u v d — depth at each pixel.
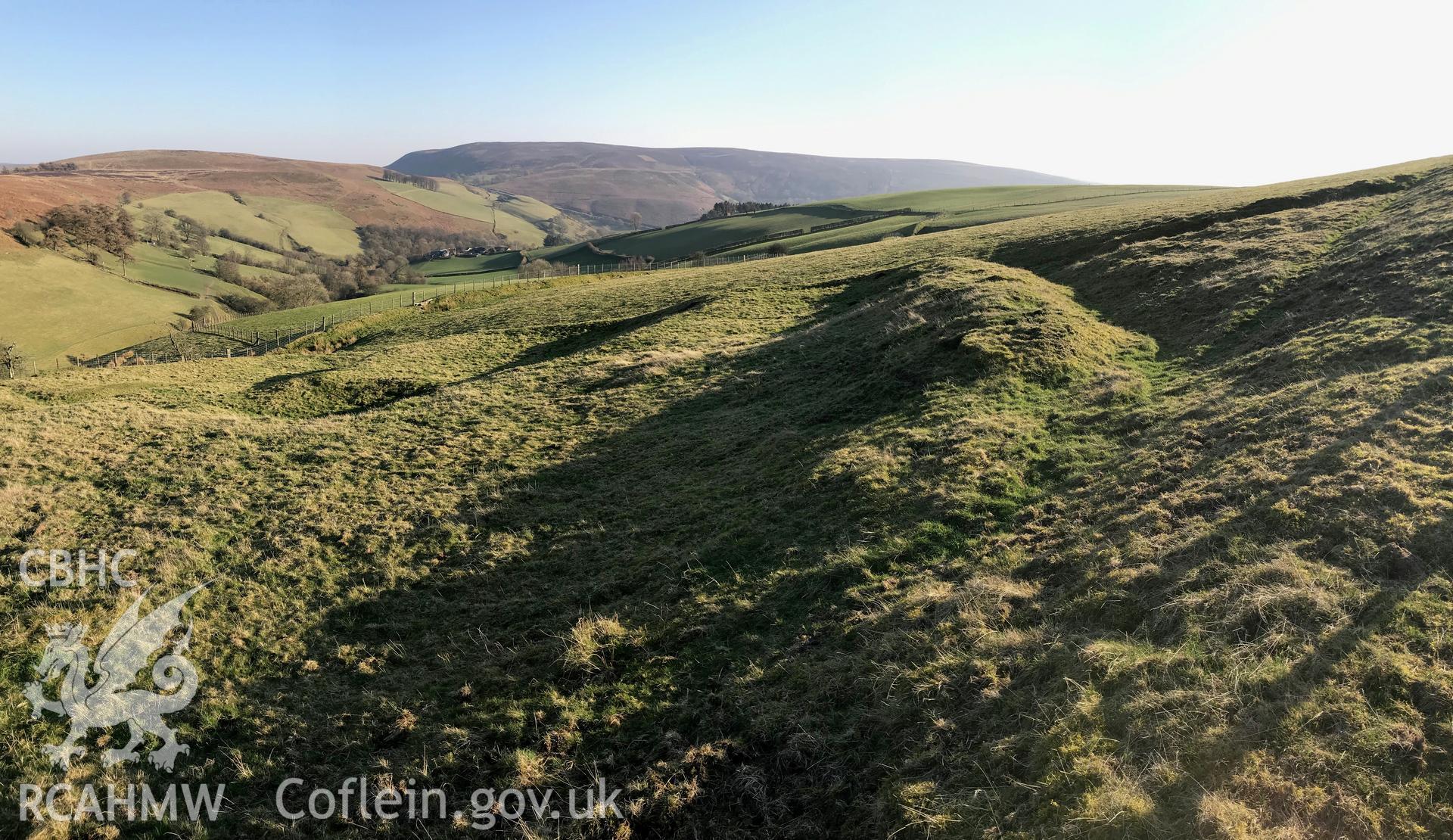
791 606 11.62
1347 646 7.26
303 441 23.83
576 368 31.48
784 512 14.95
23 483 20.44
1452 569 7.95
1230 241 28.59
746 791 8.21
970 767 7.57
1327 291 19.86
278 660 12.55
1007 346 20.94
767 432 20.55
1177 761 6.59
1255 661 7.44
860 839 7.34
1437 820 5.54
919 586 11.09
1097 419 16.11
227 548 16.52
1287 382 15.05
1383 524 8.93
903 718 8.53
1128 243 34.50
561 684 10.77
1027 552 11.41
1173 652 7.93
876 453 16.22
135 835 9.04
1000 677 8.64
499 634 12.69
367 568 15.41
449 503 18.41
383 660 12.36
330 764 9.98
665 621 11.90
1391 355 14.59
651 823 8.16
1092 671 8.12
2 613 13.80
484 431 24.00
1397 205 28.12
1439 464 9.90
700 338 34.12
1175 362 19.19
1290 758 6.29
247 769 9.95
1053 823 6.47
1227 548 9.55
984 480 14.00
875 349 25.16
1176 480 12.09
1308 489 10.13
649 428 22.97
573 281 70.06
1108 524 11.41
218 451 22.81
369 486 19.91
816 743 8.54
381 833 8.65
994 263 36.94
